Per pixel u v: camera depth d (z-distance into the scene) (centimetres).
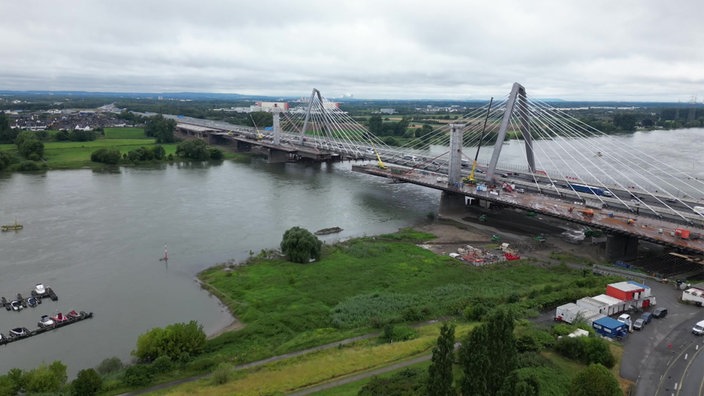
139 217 15825
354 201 18562
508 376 4822
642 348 7175
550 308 8631
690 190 18038
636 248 12131
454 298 9400
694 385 6219
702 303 8656
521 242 13412
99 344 8169
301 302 9450
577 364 6744
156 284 10669
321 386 6372
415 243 13538
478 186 16238
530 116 19800
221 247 13100
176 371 6900
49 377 6444
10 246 13000
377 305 9131
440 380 4844
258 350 7544
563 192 15450
